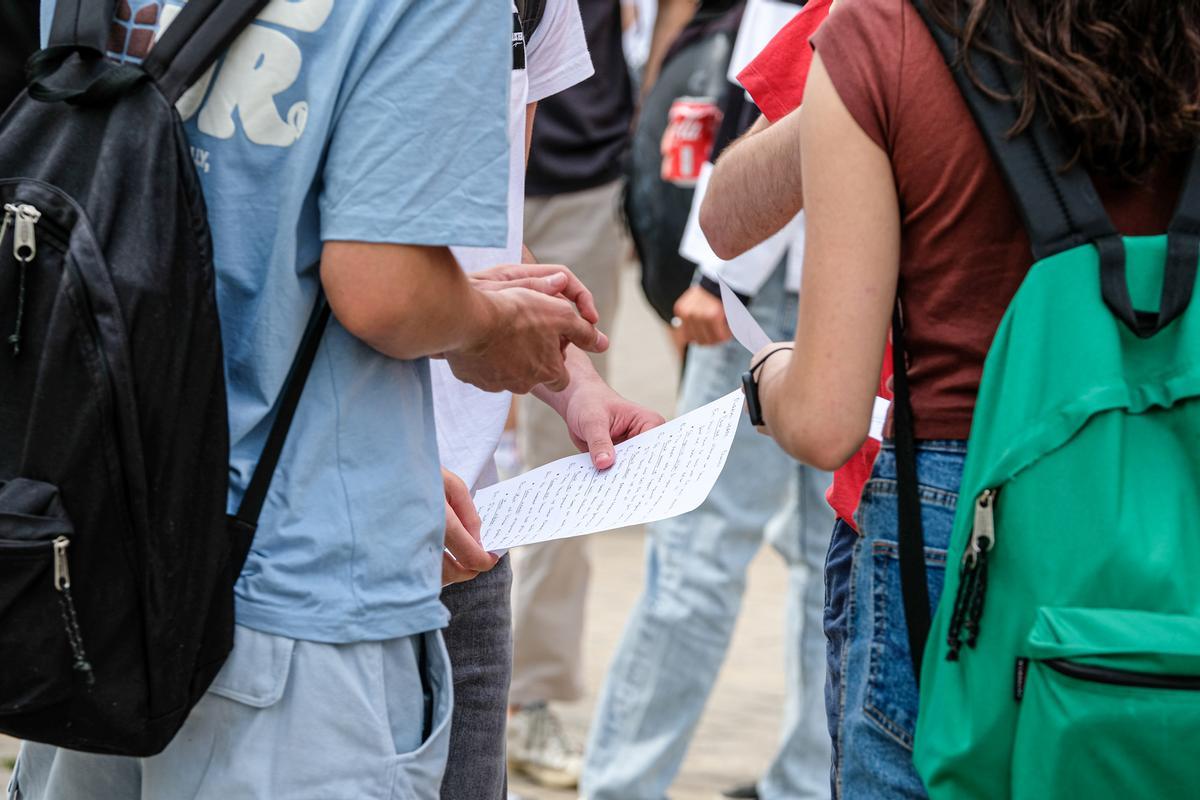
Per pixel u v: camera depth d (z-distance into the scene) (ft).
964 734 6.89
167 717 7.10
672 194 18.17
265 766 7.47
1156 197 7.01
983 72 6.92
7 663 6.86
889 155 7.12
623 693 17.49
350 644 7.54
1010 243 7.09
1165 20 6.81
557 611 19.88
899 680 7.52
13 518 6.76
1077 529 6.66
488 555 8.91
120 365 6.82
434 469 7.96
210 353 7.10
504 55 7.47
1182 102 6.76
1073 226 6.82
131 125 7.09
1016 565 6.77
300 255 7.41
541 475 9.68
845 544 9.20
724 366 17.04
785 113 9.50
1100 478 6.66
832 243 7.08
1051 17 6.81
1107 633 6.50
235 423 7.44
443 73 7.28
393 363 7.75
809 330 7.12
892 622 7.57
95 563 6.92
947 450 7.33
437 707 8.00
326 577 7.47
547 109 20.68
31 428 6.88
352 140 7.23
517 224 10.31
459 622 10.14
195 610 7.11
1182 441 6.75
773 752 20.38
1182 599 6.57
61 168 7.08
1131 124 6.77
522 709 20.02
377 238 7.18
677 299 18.43
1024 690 6.75
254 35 7.32
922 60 7.03
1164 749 6.48
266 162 7.34
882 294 7.09
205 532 7.14
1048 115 6.84
